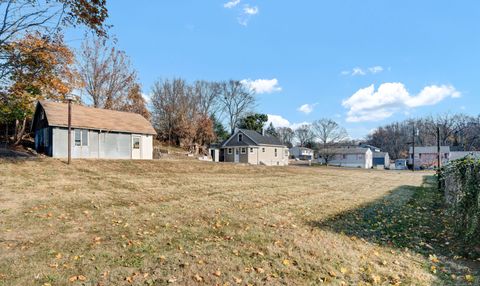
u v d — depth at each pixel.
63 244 5.04
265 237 5.73
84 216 6.99
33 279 3.75
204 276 4.00
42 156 18.89
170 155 32.06
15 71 13.44
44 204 7.93
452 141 63.34
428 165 51.78
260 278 4.01
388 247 5.51
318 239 5.74
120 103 35.59
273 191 12.53
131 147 24.25
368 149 60.22
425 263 4.73
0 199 8.21
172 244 5.20
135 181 13.32
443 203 10.81
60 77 18.28
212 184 13.88
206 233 5.95
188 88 46.78
